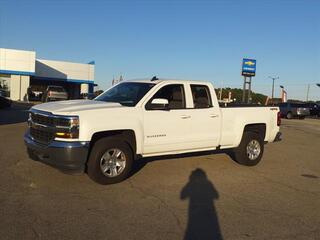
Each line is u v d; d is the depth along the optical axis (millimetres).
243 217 6129
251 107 10156
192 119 8789
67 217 5707
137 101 8086
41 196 6598
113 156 7527
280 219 6117
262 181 8562
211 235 5328
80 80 55969
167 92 8555
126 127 7652
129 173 8406
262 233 5500
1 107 29188
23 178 7613
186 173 8852
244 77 36906
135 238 5086
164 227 5531
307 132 22078
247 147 10000
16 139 12430
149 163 9648
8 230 5129
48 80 54969
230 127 9617
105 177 7402
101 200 6570
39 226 5320
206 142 9141
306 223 5996
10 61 46344
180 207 6449
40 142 7367
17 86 47312
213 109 9250
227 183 8219
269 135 10570
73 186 7270
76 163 7035
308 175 9438
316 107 47938
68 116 7000
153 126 8117
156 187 7562
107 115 7410
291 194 7605
